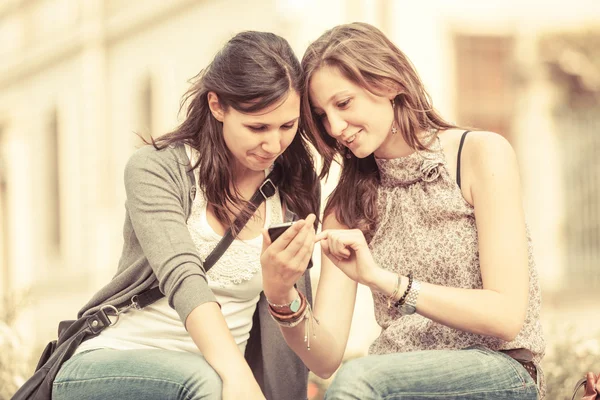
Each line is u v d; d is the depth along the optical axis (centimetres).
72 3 2345
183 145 425
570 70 1856
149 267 414
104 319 417
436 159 407
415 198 416
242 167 430
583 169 1880
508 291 383
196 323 381
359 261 385
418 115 409
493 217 392
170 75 1994
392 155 419
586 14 1869
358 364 370
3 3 2623
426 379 366
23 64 2531
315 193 447
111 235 2230
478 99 1820
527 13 1836
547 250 1869
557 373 702
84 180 2325
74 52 2338
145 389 378
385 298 425
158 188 411
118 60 2225
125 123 2188
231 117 402
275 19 1546
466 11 1784
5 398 734
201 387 369
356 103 397
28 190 2473
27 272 2406
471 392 371
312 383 736
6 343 770
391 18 1656
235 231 420
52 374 404
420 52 1739
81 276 2283
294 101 398
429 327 409
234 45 404
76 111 2341
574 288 1794
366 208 428
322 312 434
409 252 413
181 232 403
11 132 2538
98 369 390
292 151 438
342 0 1511
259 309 443
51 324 1755
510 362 383
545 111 1866
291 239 380
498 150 397
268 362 443
